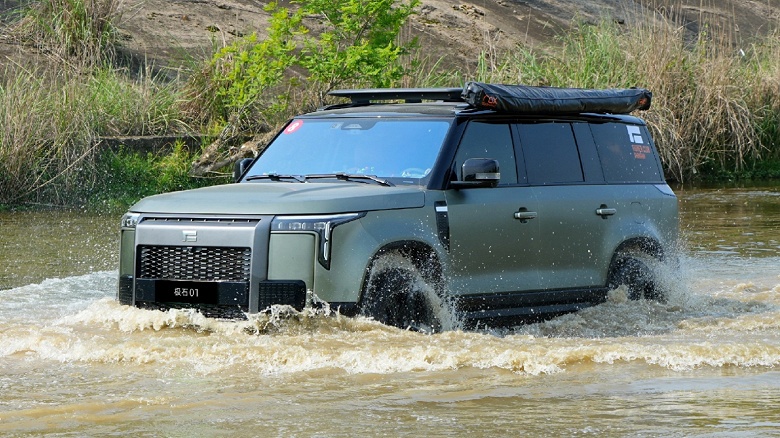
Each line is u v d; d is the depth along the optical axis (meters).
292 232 12.76
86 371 11.70
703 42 40.28
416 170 14.16
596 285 15.71
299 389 10.91
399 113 14.91
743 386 11.12
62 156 30.11
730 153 40.38
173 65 36.72
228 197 13.28
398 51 32.81
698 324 15.11
